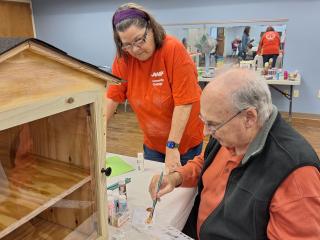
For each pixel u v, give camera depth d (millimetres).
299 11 4301
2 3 5695
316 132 4031
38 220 903
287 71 4512
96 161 789
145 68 1501
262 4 4465
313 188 808
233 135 896
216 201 1071
